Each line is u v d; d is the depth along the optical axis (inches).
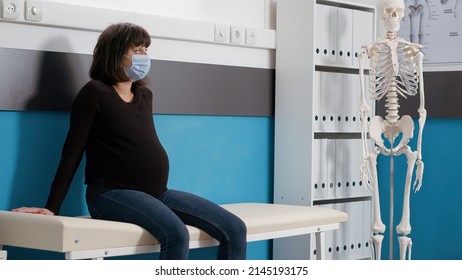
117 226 103.3
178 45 143.5
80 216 126.1
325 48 156.7
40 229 100.0
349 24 161.3
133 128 114.2
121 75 116.3
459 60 164.9
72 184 128.1
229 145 153.9
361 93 149.6
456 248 165.6
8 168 119.7
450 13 165.3
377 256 153.3
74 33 127.0
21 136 121.1
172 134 143.6
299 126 156.3
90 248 99.9
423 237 169.2
